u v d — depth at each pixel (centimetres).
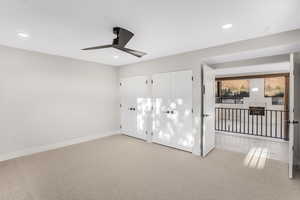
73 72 409
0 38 267
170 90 382
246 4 169
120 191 210
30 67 338
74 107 413
